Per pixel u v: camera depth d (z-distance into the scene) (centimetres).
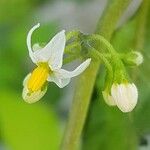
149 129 6
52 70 5
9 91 8
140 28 6
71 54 5
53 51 5
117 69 5
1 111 8
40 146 8
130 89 5
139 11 6
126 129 7
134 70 6
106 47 5
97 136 7
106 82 5
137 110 6
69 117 5
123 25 6
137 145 7
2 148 8
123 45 6
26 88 5
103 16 5
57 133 8
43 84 5
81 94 5
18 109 8
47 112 8
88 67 5
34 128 8
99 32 5
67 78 5
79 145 7
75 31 5
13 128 8
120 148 7
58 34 5
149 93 6
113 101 5
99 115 7
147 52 6
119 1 5
